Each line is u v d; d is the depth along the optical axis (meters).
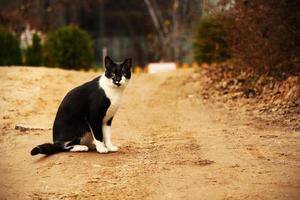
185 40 32.28
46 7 33.94
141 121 15.38
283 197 8.94
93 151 11.75
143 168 10.58
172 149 11.96
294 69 17.27
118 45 41.41
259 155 11.27
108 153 11.61
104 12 42.12
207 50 23.19
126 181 9.92
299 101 15.53
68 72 21.28
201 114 15.99
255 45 17.69
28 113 15.84
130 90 20.00
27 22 30.58
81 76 20.84
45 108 16.52
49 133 13.91
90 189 9.62
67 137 11.62
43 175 10.44
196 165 10.69
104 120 11.55
